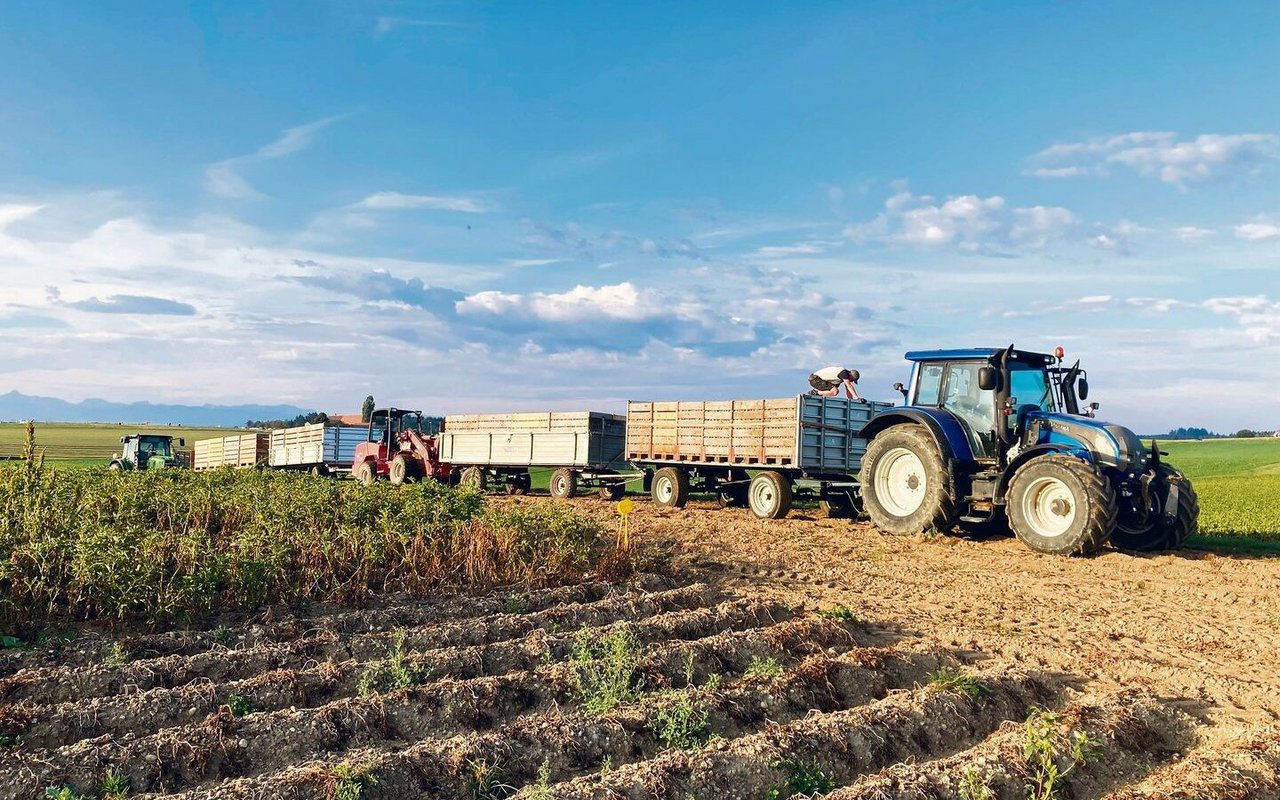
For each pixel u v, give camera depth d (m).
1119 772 5.21
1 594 8.08
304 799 4.55
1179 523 12.60
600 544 12.38
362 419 30.56
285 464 30.58
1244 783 4.78
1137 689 6.37
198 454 40.34
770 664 6.85
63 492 11.59
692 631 7.95
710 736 5.68
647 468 19.52
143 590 8.05
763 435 16.08
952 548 12.85
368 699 5.83
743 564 11.65
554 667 6.54
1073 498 11.77
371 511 11.62
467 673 6.89
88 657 7.15
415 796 4.75
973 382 13.48
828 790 4.93
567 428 20.11
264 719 5.53
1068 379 13.60
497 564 10.32
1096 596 9.87
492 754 5.08
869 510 14.27
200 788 4.80
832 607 9.09
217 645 7.54
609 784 4.65
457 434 22.97
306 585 9.24
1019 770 4.89
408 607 8.76
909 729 5.61
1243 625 8.64
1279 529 15.96
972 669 6.93
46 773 4.85
